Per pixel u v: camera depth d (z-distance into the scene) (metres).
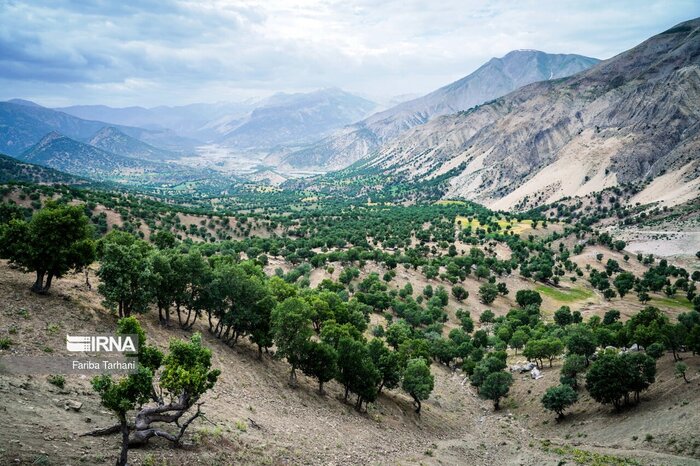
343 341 65.19
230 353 62.59
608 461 56.12
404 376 74.31
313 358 62.25
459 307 169.50
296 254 195.00
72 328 46.41
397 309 146.75
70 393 34.28
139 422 29.98
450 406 89.81
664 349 87.25
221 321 65.25
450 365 125.19
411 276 190.00
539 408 87.88
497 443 69.50
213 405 43.09
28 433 26.02
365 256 197.88
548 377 98.69
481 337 129.25
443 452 57.69
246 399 49.66
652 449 60.47
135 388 25.78
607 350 92.88
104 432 29.48
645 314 103.81
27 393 31.52
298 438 43.81
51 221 51.81
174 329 61.06
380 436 56.25
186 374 28.66
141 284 54.06
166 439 31.95
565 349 113.75
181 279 60.94
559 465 55.31
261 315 66.31
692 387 71.31
